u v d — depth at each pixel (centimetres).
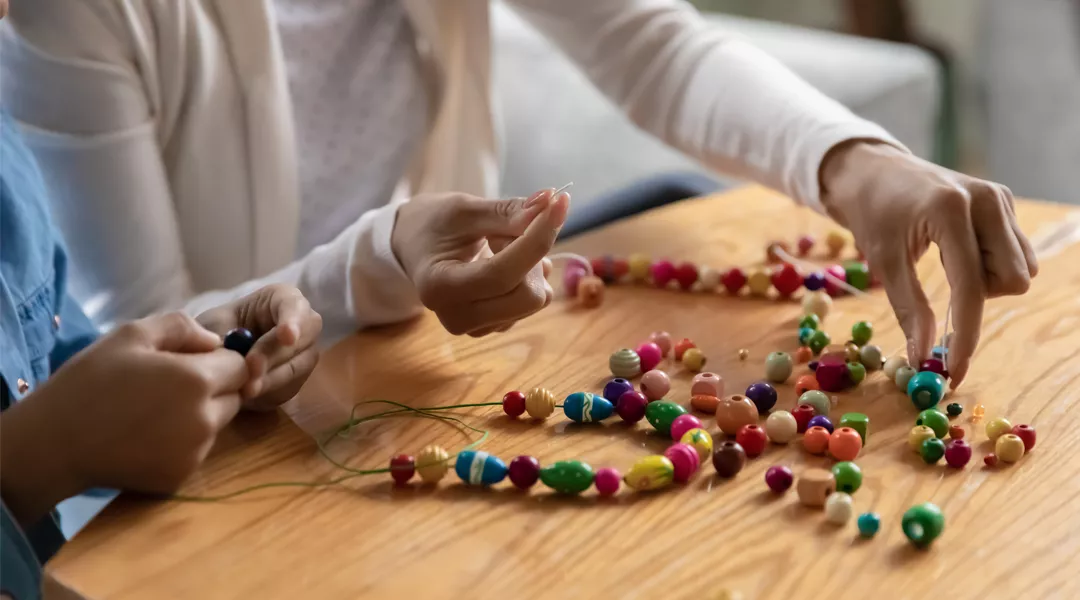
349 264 85
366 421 76
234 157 100
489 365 82
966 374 79
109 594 63
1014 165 212
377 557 65
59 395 67
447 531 67
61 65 90
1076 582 62
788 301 90
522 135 189
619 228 103
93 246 94
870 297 90
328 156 108
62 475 68
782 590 62
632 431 75
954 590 62
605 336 85
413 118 111
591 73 110
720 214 105
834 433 71
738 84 99
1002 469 70
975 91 218
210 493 69
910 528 64
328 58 108
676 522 67
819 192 90
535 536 66
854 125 90
